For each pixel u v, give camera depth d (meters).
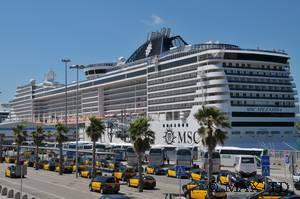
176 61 111.50
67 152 103.25
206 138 36.22
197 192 37.81
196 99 103.44
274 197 32.12
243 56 102.56
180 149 74.75
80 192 46.38
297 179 48.34
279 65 107.69
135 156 80.19
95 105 152.38
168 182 56.47
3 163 97.56
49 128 157.38
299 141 103.50
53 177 65.69
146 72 125.31
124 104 139.88
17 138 85.69
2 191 43.09
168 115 112.88
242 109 99.75
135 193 44.97
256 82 103.19
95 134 59.53
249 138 99.38
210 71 100.69
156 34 145.88
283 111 105.50
